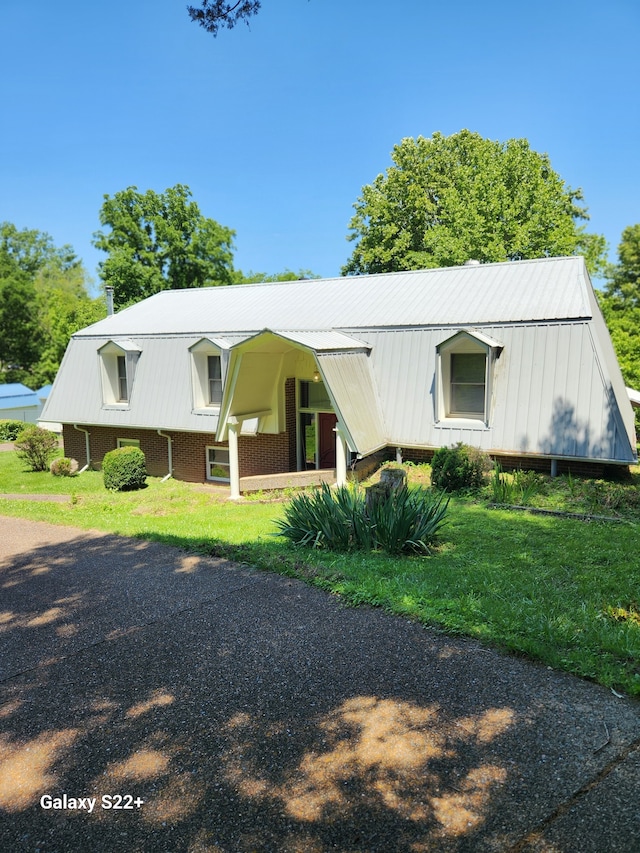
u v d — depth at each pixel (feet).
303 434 60.64
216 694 15.51
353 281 67.41
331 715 14.16
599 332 50.67
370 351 54.13
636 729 12.94
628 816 10.44
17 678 17.20
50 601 23.62
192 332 63.31
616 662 15.81
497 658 16.44
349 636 18.42
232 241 142.61
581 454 42.65
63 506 48.57
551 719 13.44
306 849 10.20
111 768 12.76
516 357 46.83
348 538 28.84
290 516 31.04
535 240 97.66
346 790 11.57
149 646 18.70
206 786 11.98
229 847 10.38
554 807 10.77
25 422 121.39
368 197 119.85
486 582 22.63
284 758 12.67
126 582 25.35
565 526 32.12
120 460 59.52
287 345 52.80
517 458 45.88
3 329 178.50
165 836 10.74
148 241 132.98
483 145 108.78
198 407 61.77
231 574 25.48
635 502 36.37
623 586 21.99
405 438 50.75
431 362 50.93
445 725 13.46
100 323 75.20
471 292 55.47
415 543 27.68
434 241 102.37
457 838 10.21
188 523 38.42
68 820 11.28
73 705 15.47
